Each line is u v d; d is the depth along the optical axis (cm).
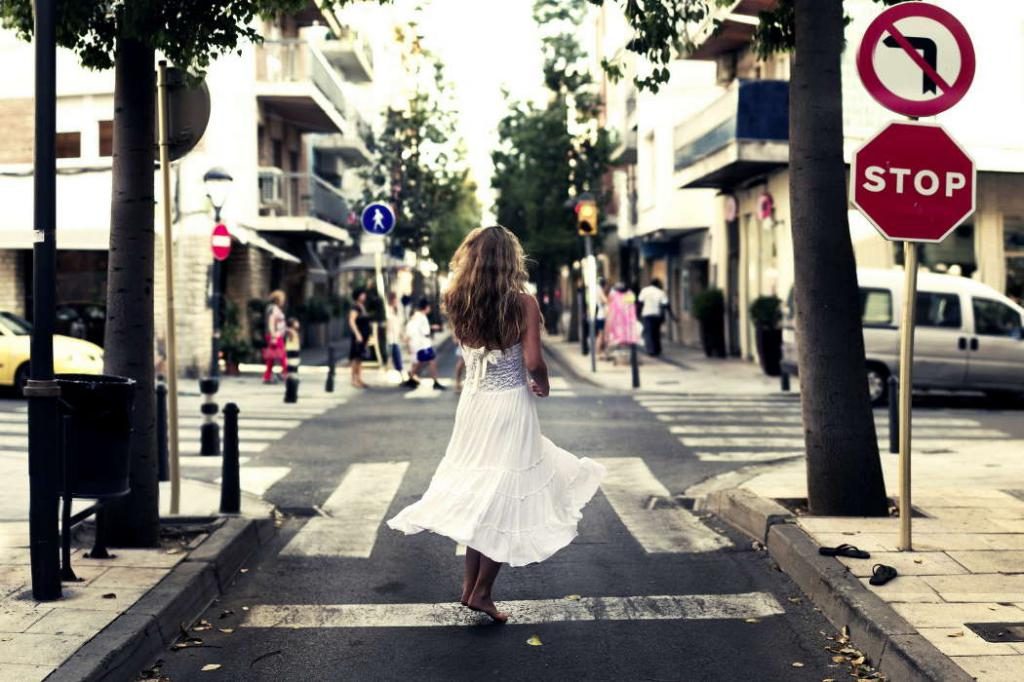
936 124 678
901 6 672
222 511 864
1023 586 602
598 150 4053
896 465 1098
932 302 1772
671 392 1936
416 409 1716
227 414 868
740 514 849
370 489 1041
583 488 623
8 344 1914
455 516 589
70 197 2634
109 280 724
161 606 581
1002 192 2111
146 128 718
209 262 2658
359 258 4378
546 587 685
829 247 800
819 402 805
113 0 699
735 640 574
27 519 825
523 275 605
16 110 2653
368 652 562
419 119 4062
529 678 520
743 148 2248
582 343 3228
